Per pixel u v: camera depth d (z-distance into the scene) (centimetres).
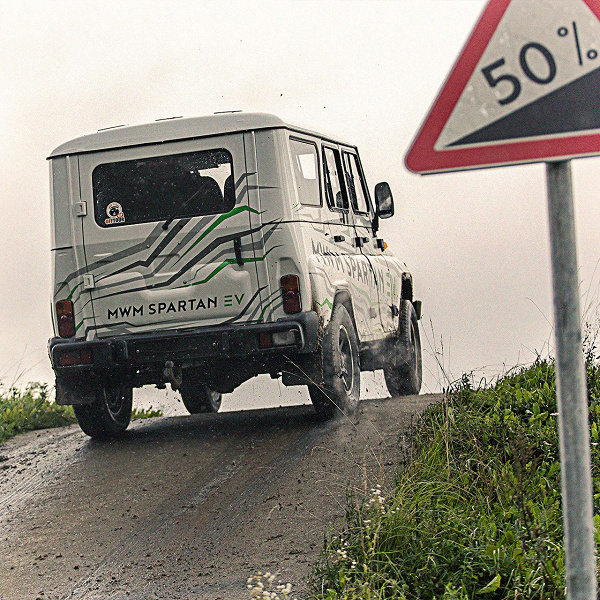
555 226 634
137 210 1967
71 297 1981
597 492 1286
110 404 2159
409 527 1167
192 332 1911
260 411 2395
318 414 2034
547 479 1341
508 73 632
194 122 1948
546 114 632
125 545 1420
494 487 1331
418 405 2081
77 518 1569
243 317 1916
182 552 1363
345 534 1224
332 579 1083
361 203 2444
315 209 2052
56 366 1959
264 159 1919
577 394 625
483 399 1778
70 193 1991
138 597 1211
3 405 2583
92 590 1255
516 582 1012
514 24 632
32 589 1280
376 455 1684
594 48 633
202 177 1947
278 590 1158
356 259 2248
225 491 1617
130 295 1950
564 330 627
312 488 1561
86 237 1977
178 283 1936
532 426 1573
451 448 1513
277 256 1902
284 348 1883
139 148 1967
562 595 979
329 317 1983
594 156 631
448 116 636
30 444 2222
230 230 1919
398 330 2589
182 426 2230
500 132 634
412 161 641
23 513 1627
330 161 2222
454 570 1070
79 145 1992
